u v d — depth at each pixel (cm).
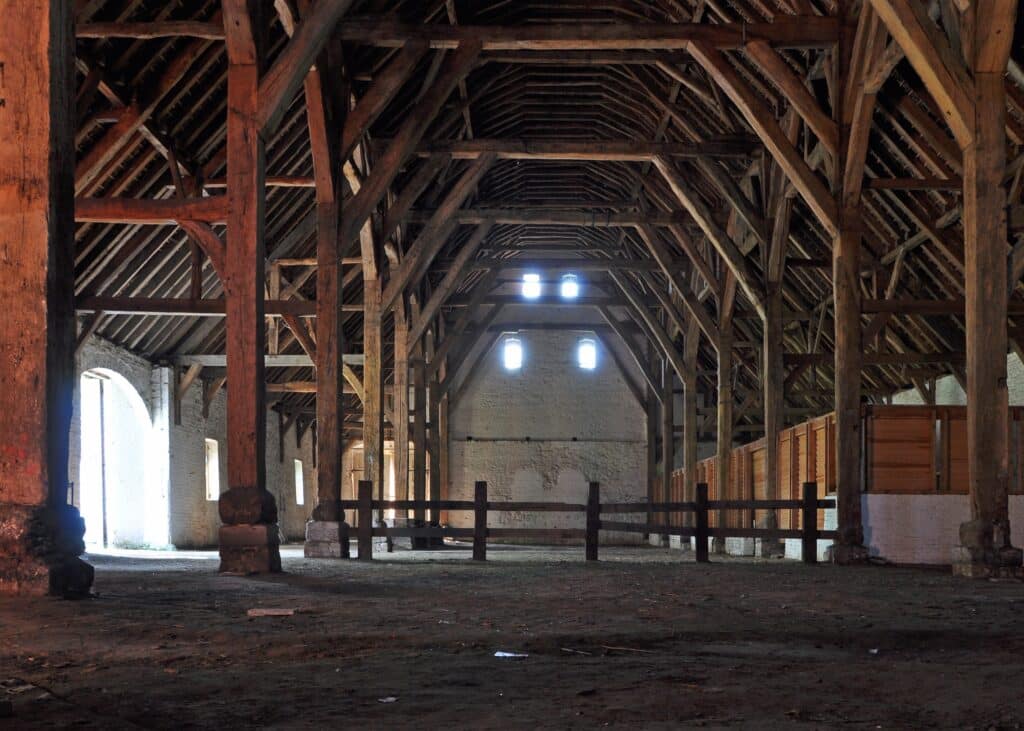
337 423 1218
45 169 585
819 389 2269
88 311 1465
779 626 529
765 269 1590
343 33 1220
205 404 2089
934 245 1473
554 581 856
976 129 955
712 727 285
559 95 1869
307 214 1753
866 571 1063
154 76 1195
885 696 335
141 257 1514
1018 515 1190
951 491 1222
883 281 1606
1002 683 360
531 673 375
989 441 952
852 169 1193
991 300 955
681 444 2898
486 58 1483
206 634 478
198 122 1338
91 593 624
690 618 566
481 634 484
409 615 570
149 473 1875
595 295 2909
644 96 1809
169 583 780
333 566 1045
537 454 2956
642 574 968
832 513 1309
